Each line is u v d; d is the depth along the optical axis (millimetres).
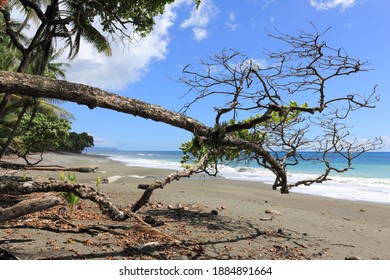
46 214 6504
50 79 3338
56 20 11047
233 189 15938
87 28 12516
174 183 17469
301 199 13812
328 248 6082
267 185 18391
